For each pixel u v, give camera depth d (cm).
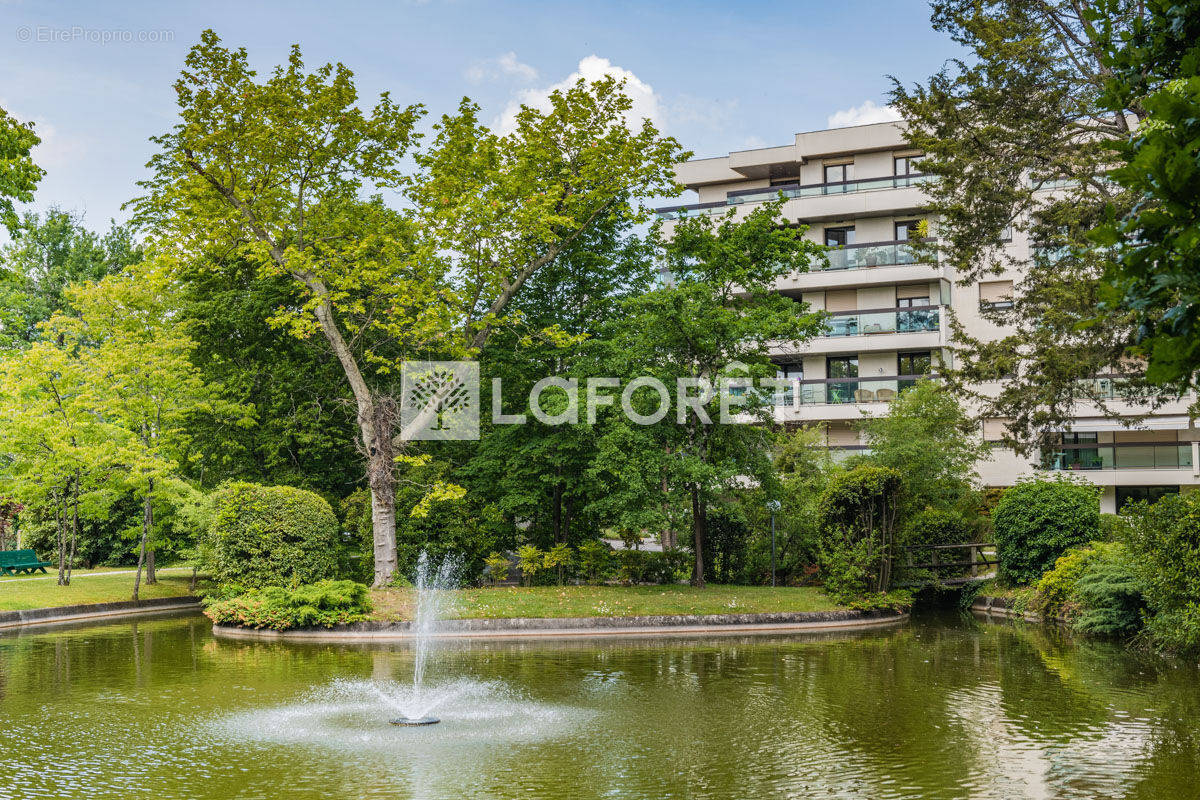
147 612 2936
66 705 1484
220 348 3344
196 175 2762
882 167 4909
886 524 2670
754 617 2388
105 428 2945
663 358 2773
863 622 2489
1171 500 1761
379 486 2716
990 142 2273
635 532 2864
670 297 2606
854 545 2614
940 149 2322
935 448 3312
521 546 3014
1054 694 1516
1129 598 2105
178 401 3134
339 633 2300
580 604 2464
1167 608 1791
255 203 2808
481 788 1020
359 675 1742
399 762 1134
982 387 4459
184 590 3212
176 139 2770
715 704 1455
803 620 2419
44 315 4922
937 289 4659
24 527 4106
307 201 3011
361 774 1080
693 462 2605
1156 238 432
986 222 2314
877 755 1145
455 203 2700
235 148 2717
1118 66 518
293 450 3247
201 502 2922
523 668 1802
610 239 3150
